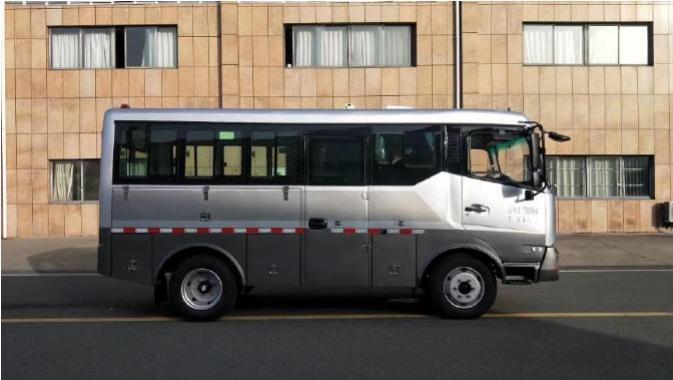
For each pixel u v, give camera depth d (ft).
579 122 62.59
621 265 47.42
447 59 61.93
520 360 22.56
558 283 39.83
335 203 29.66
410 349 24.16
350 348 24.40
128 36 62.90
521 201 29.76
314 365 22.09
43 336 26.66
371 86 62.23
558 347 24.34
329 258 29.60
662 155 62.59
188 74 62.18
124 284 40.40
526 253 29.66
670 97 62.64
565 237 60.49
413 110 30.07
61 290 38.29
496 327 27.91
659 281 40.50
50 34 62.90
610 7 62.34
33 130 62.34
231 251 29.48
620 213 62.90
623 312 30.94
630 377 20.53
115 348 24.59
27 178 62.23
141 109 29.81
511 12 62.13
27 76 62.23
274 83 62.08
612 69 62.59
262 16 61.93
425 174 29.73
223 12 61.52
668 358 22.77
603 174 63.52
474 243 29.58
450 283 29.60
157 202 29.48
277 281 29.58
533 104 62.39
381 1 61.93
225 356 23.36
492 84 62.23
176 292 29.35
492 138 29.89
